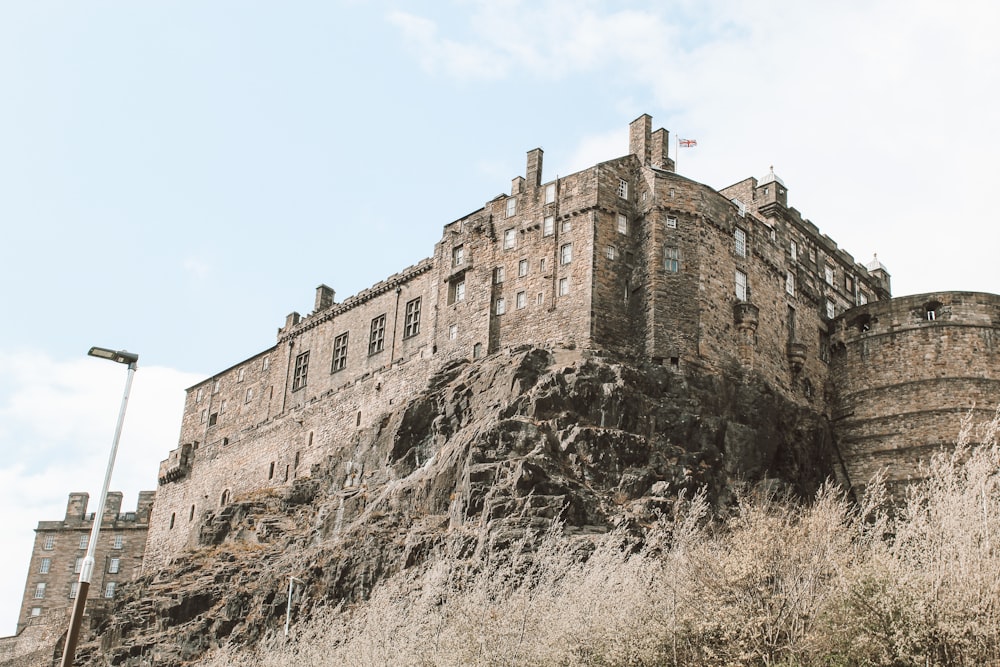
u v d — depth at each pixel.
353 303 103.38
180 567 87.50
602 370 76.56
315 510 86.88
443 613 51.84
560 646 44.88
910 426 83.94
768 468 78.00
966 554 38.97
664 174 85.06
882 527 44.97
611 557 54.09
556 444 72.06
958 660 37.38
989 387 82.94
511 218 89.31
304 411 104.56
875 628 39.12
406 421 82.94
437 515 72.69
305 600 71.88
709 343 80.69
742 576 43.31
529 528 64.81
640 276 82.88
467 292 90.19
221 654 69.38
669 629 43.41
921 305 87.25
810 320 91.50
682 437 74.88
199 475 117.06
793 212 94.75
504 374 78.81
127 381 44.81
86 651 83.19
